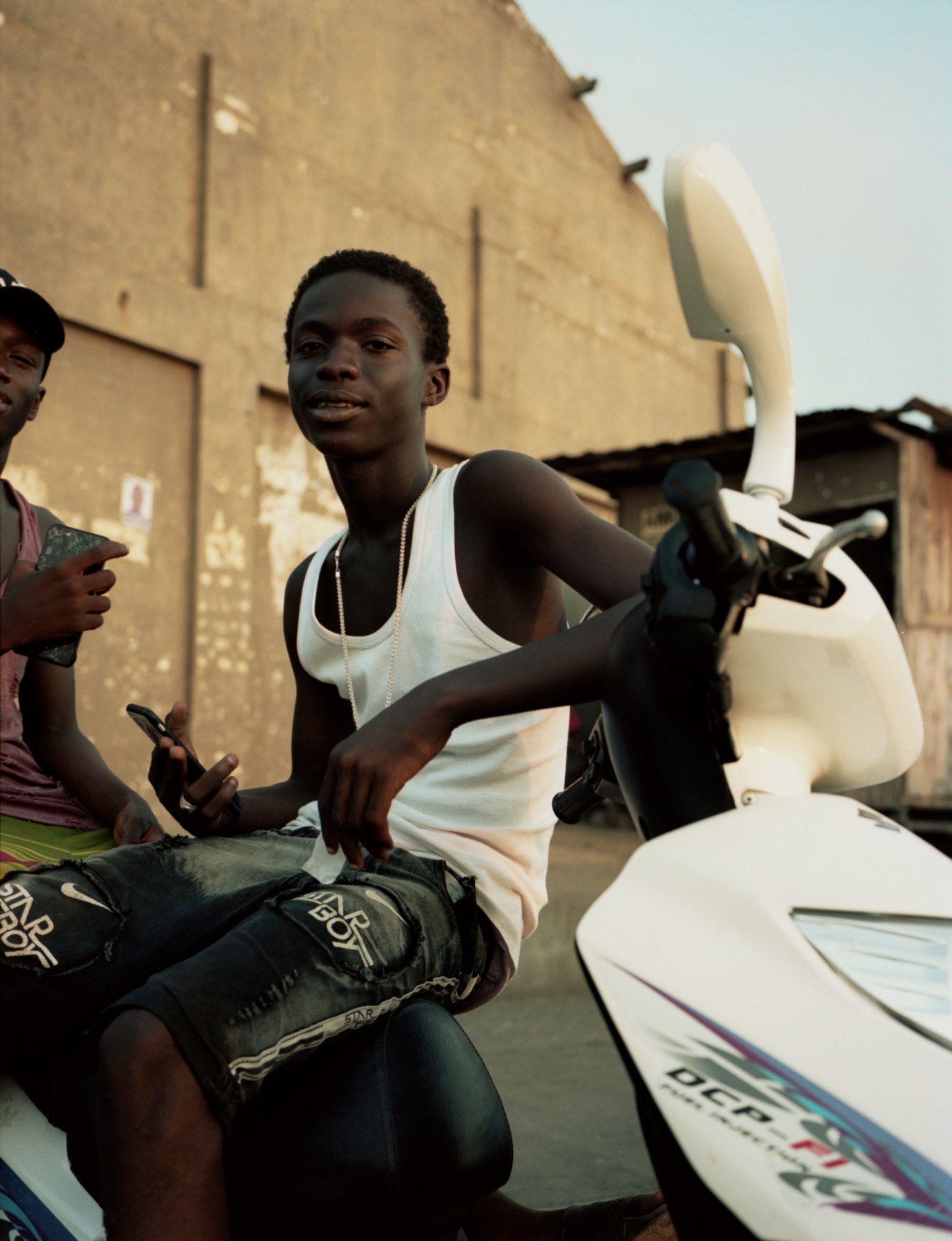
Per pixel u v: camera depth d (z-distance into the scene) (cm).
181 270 650
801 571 81
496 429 864
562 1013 358
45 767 173
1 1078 113
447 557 130
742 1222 64
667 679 83
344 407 132
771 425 103
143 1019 93
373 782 96
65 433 588
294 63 727
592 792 116
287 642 156
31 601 115
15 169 573
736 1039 69
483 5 886
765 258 100
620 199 1020
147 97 637
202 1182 91
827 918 73
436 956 112
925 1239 60
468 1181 98
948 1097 64
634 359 1017
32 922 110
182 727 134
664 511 844
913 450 763
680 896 76
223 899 117
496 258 878
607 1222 134
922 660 754
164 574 624
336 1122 100
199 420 642
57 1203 107
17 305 166
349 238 757
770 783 87
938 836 730
